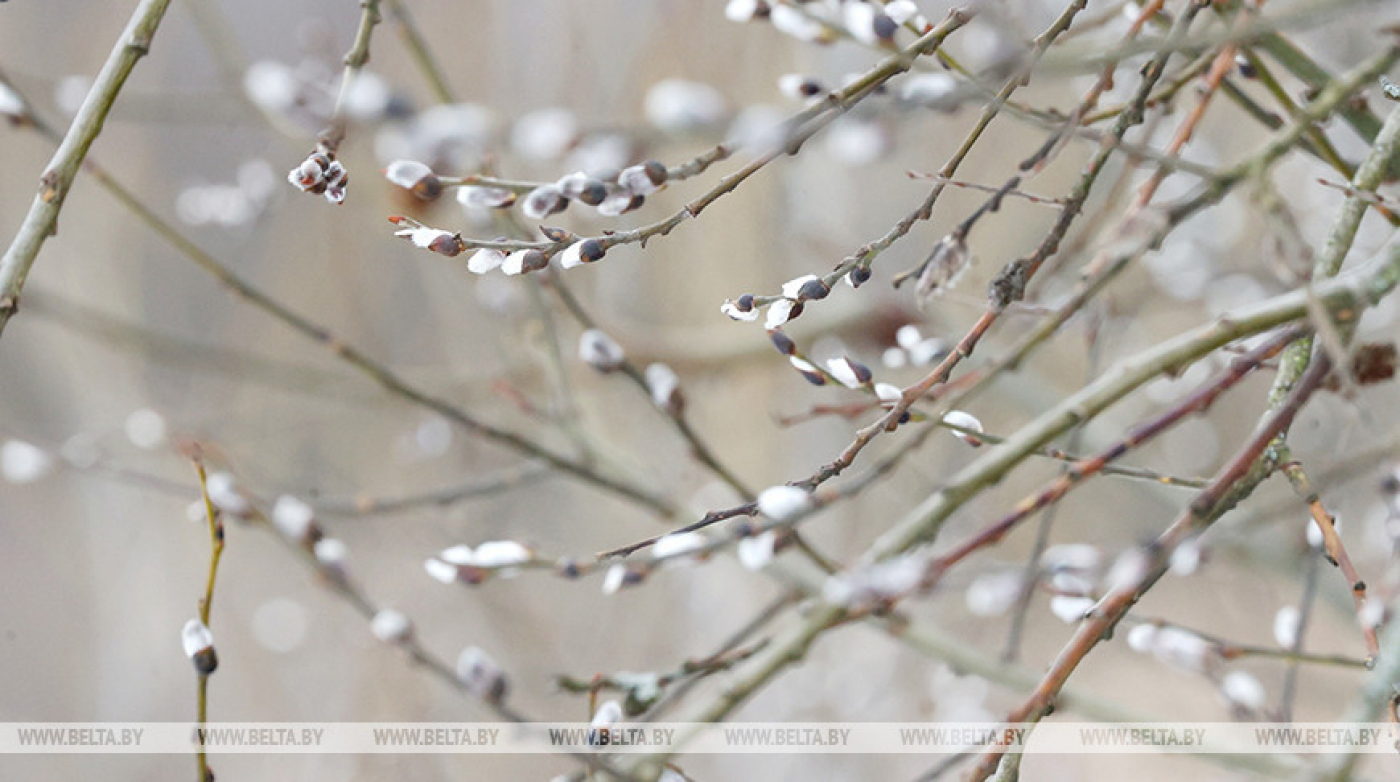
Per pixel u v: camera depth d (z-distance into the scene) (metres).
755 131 1.46
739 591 3.08
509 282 2.02
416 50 1.69
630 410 3.05
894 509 3.20
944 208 2.72
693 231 2.88
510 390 1.81
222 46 1.80
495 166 1.63
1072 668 1.46
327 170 1.42
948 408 1.51
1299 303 1.47
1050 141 1.49
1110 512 3.23
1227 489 1.46
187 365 2.14
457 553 1.53
